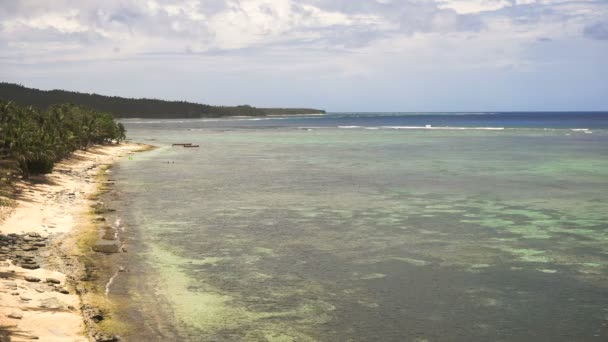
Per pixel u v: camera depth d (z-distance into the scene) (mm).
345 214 34844
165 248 25969
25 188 40219
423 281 21266
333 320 17344
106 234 27953
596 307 18484
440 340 15906
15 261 21938
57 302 17422
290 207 37344
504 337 16109
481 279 21484
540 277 21750
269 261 23953
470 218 33500
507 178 53188
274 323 17031
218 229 30281
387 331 16500
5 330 14758
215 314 17688
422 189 45938
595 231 29797
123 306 18094
